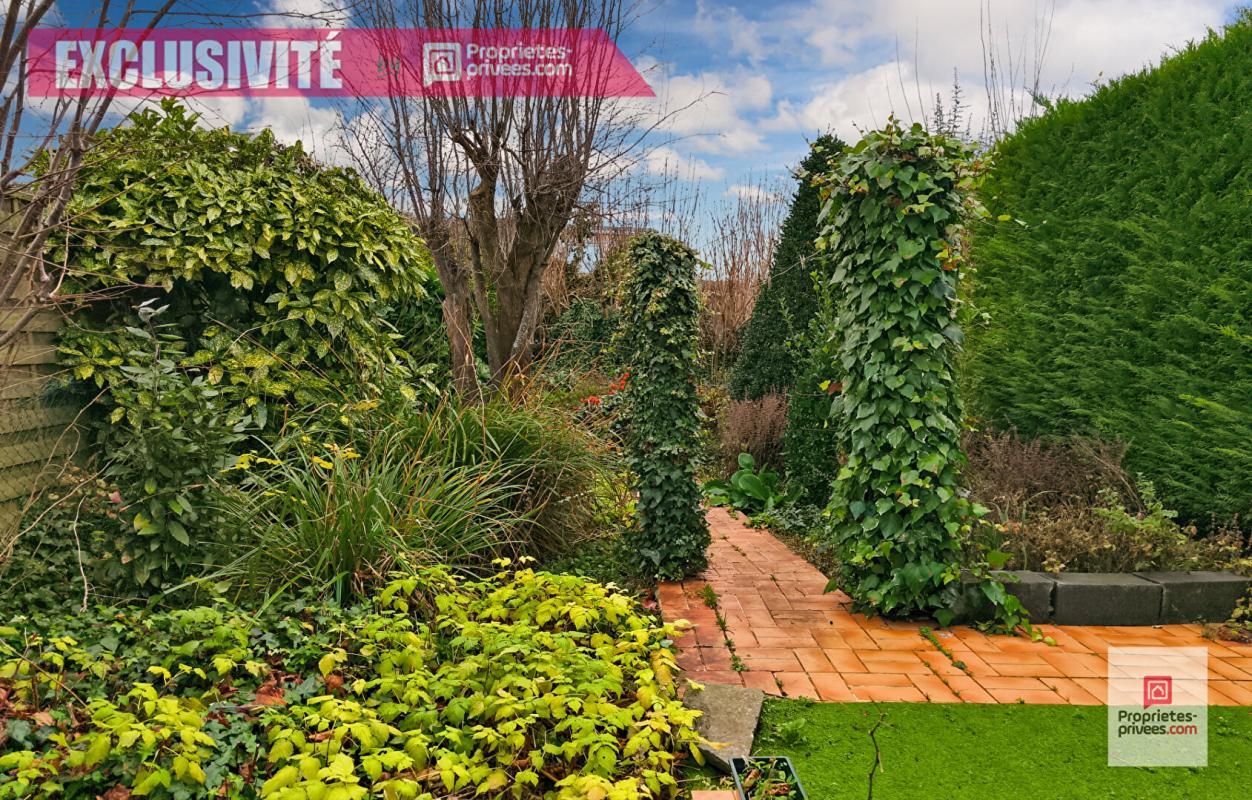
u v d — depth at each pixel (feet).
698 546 17.76
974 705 11.21
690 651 13.32
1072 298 21.43
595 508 18.22
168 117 17.21
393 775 8.66
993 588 14.32
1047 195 23.40
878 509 14.65
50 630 10.07
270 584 12.25
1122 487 18.95
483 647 10.75
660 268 17.35
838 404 15.78
